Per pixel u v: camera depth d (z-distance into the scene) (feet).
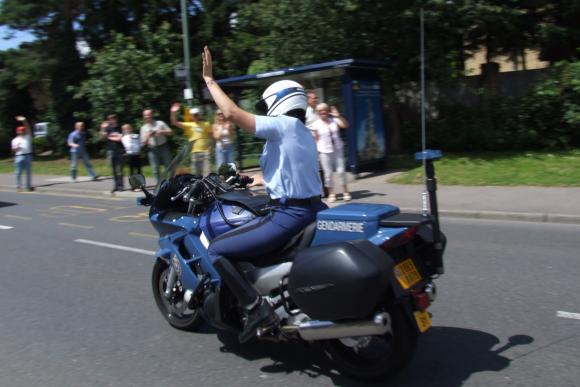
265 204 14.25
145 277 23.12
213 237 14.65
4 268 25.48
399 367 12.30
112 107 73.05
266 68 58.75
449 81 54.08
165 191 16.53
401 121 61.11
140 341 16.47
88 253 27.76
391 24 52.31
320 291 12.03
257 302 13.35
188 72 59.72
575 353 14.26
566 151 49.39
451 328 16.24
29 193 56.70
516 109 51.83
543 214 30.66
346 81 47.78
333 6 51.65
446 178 43.24
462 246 25.96
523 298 18.51
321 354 14.92
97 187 55.77
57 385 13.87
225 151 41.29
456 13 48.47
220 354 15.34
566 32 52.65
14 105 105.29
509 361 13.96
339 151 38.83
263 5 58.44
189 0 82.53
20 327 17.92
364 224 12.43
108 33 87.76
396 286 11.81
